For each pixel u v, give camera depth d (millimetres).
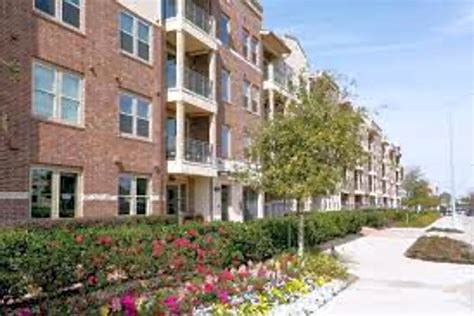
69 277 11336
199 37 27281
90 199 19812
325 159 18969
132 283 12578
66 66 18891
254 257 18375
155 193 23859
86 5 20016
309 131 18812
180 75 25266
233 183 31281
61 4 18844
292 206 39938
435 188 124188
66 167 18797
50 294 10812
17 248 10297
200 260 14891
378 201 95625
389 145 111562
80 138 19422
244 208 33500
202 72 29500
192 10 27281
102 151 20578
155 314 8438
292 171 18703
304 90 20031
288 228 22359
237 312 9773
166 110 26062
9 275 10055
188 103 25859
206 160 28109
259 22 37562
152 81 24016
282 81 40406
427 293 14883
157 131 24219
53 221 17047
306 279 14086
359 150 19516
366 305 12867
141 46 23500
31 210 17250
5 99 16078
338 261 19984
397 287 15922
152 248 13688
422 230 47000
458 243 26188
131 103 22609
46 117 17906
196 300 9703
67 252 11289
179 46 25359
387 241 33750
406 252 25266
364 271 19469
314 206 48719
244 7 34938
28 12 17234
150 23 24125
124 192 22016
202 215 28844
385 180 105500
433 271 19750
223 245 16234
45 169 17875
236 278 11688
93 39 20312
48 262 10836
